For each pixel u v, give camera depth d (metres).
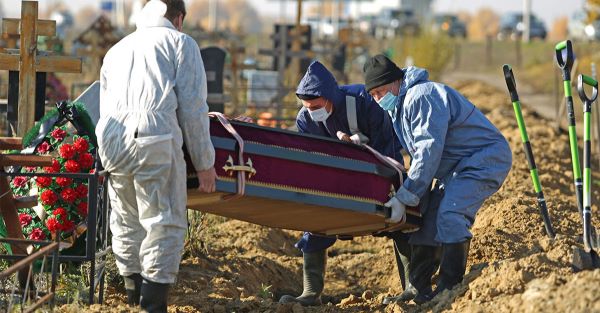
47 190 11.45
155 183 9.65
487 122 11.16
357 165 10.78
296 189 10.39
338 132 11.74
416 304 11.22
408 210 11.22
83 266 11.96
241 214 11.30
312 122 12.07
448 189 10.98
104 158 9.86
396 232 12.29
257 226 17.95
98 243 11.96
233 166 10.05
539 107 46.88
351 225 11.71
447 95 10.86
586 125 10.78
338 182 10.66
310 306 12.39
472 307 9.65
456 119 10.93
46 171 11.77
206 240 15.92
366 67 11.11
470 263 14.04
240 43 53.09
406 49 61.31
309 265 12.62
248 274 14.69
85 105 13.54
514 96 11.62
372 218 11.10
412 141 10.99
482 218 16.19
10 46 28.52
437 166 10.78
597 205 19.44
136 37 9.99
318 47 52.91
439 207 10.94
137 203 9.93
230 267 14.64
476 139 11.02
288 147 10.42
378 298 12.79
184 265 14.22
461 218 10.80
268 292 13.84
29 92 13.95
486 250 14.15
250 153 10.21
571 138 11.12
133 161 9.63
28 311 9.71
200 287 13.18
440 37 60.38
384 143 12.03
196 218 15.04
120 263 10.48
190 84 9.68
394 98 11.05
